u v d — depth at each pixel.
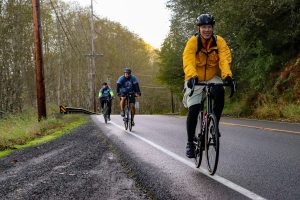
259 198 4.09
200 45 5.05
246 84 22.50
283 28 18.31
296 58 18.11
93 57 53.12
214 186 4.64
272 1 16.33
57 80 60.69
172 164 6.14
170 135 10.46
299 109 15.43
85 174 5.43
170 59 32.25
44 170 5.86
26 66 33.25
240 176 5.12
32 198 4.33
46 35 43.44
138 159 6.64
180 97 38.53
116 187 4.66
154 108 92.00
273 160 6.15
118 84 12.33
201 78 5.28
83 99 71.50
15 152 8.40
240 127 12.05
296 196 4.12
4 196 4.50
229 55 5.09
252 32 19.25
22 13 29.09
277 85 18.11
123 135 10.79
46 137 11.67
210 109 5.12
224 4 17.94
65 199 4.21
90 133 11.73
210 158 5.17
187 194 4.34
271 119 15.88
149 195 4.38
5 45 28.33
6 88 28.08
